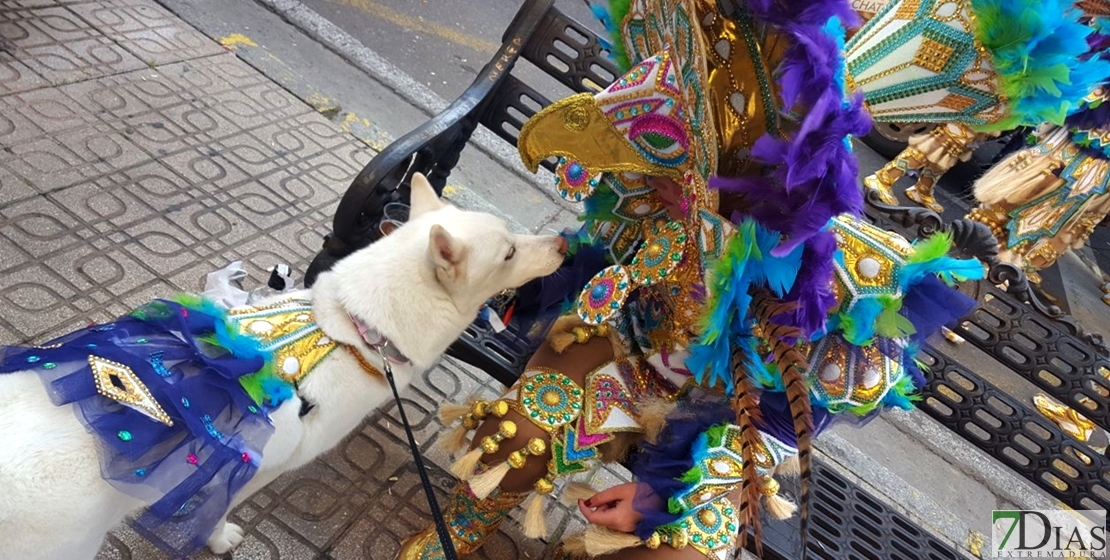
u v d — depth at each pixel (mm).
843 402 1723
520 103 2994
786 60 1264
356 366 1886
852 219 1660
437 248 1861
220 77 4145
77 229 2850
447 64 5598
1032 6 1224
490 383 3168
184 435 1541
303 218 3486
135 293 2730
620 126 1775
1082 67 1297
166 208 3146
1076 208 4586
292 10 5066
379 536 2432
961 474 3979
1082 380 2225
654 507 1855
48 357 1516
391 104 4758
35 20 3824
